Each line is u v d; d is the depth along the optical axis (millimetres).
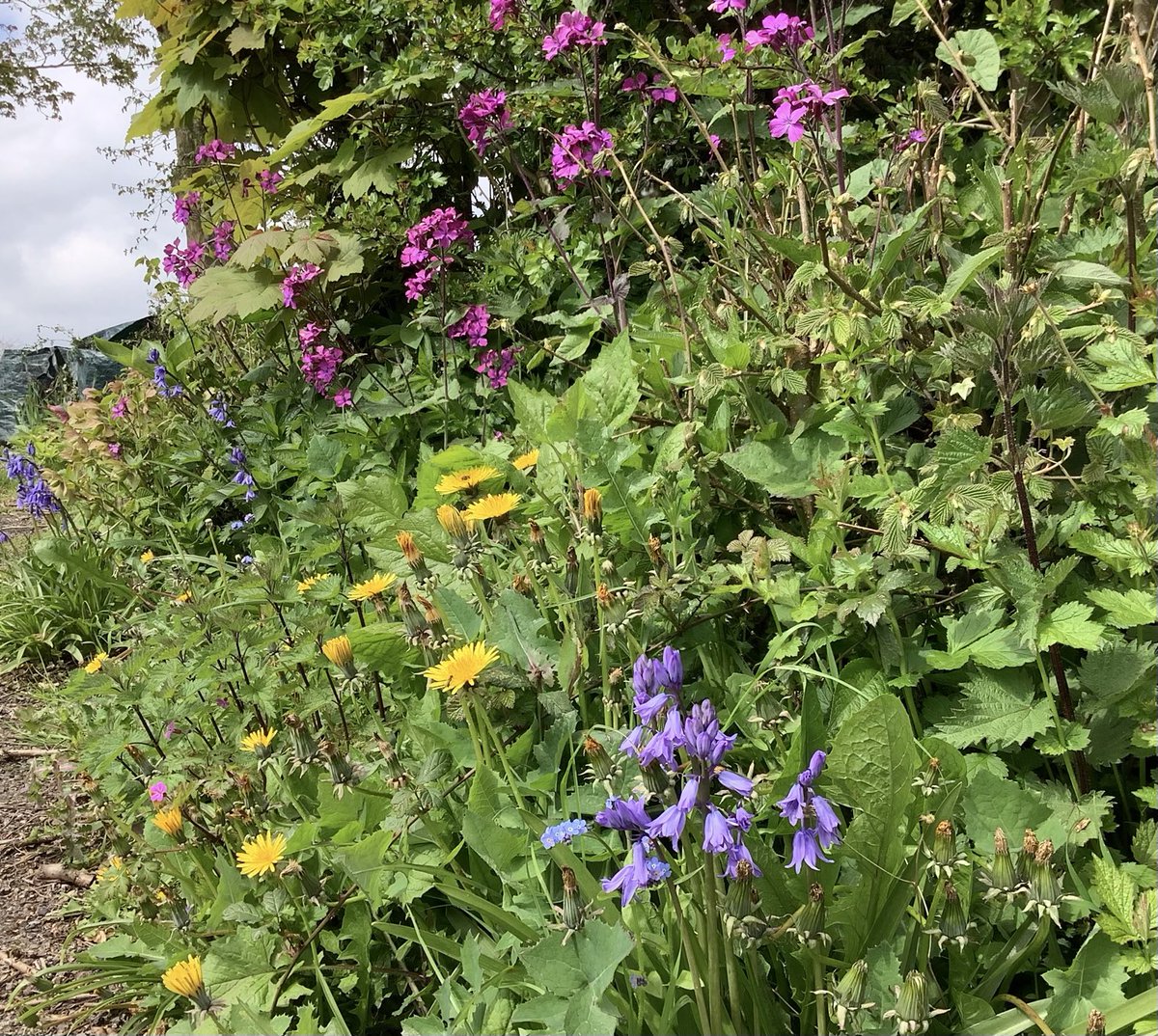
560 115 3465
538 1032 1154
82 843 2418
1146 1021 1076
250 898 1773
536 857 1464
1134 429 1379
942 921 1121
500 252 3541
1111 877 1173
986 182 1975
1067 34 2248
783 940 1204
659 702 1056
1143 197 1790
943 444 1484
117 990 1888
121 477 4438
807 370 2061
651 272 2598
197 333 5051
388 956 1630
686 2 3764
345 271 3824
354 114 4398
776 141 3176
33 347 10156
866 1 3246
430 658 1824
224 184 5043
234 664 2344
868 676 1680
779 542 1829
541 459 2318
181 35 4918
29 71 16406
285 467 3986
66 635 3854
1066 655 1607
